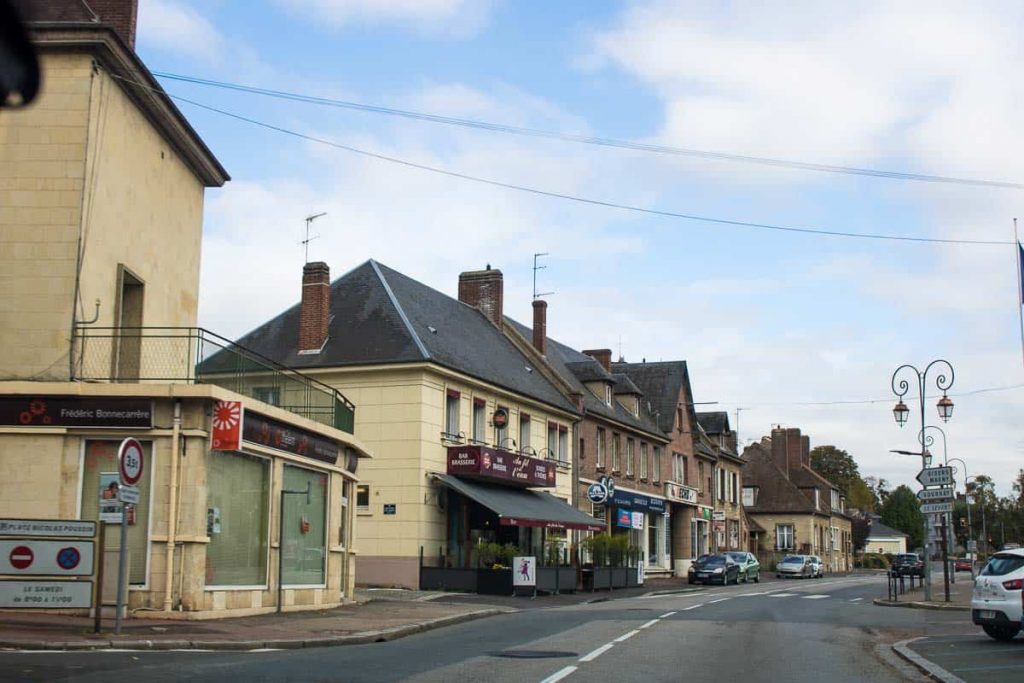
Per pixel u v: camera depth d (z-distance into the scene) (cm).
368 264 3691
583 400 4441
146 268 2131
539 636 1789
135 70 1992
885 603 2994
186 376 1855
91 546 1469
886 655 1608
